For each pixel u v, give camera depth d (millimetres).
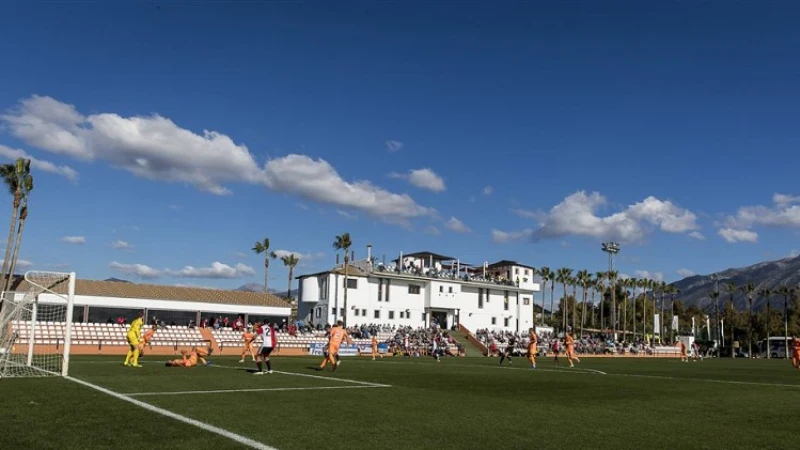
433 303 84750
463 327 82875
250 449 9219
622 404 16656
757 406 17109
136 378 20188
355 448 9531
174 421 11445
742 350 133875
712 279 150125
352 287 79500
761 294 145000
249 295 69688
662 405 16688
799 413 15648
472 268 100625
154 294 62625
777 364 55875
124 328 49375
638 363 50688
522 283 96188
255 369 26859
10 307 24516
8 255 56531
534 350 36250
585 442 10594
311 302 80438
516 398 17453
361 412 13430
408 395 17328
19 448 8836
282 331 61562
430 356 56219
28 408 12555
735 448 10445
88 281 60688
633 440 10922
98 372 22500
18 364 24609
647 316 147000
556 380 24984
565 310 114125
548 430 11742
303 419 12188
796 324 139125
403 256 93812
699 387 23203
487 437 10773
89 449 8891
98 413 12164
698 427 12719
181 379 20234
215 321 58750
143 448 9055
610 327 146500
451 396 17406
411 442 10125
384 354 57312
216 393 16328
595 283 135625
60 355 32656
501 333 83312
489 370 31734
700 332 136750
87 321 58531
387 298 82250
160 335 50625
